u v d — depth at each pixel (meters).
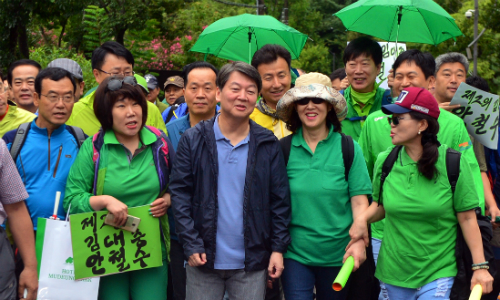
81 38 17.48
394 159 3.41
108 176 3.50
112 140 3.51
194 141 3.43
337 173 3.56
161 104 8.48
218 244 3.37
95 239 3.41
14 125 4.43
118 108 3.46
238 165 3.41
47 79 3.66
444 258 3.28
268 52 4.34
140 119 3.52
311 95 3.47
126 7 14.71
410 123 3.23
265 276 3.47
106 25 14.66
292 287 3.60
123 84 3.48
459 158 3.22
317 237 3.55
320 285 3.67
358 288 3.71
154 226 3.54
